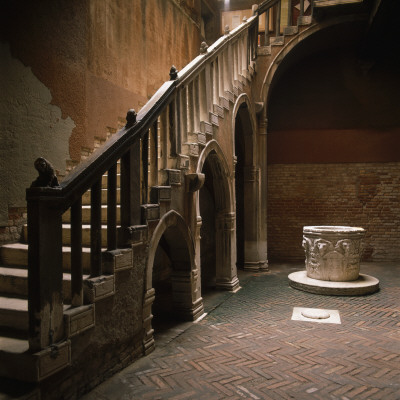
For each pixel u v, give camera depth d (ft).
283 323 18.52
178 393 11.68
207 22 40.22
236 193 35.58
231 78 24.97
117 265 12.63
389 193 35.63
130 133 13.34
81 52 19.48
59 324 10.42
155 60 27.22
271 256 37.70
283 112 37.35
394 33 31.58
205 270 32.53
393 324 18.30
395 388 12.04
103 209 16.10
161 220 15.61
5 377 9.99
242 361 14.06
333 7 29.68
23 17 16.03
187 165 18.20
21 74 16.02
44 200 9.83
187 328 17.81
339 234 25.17
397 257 35.53
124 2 23.24
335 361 14.06
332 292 23.85
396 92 35.55
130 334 13.75
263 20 39.52
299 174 37.06
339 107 36.50
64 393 10.66
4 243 15.71
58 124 18.07
